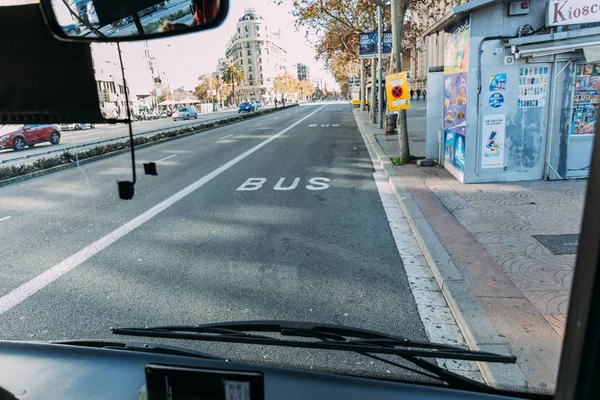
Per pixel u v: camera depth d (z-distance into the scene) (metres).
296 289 4.33
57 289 4.46
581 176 8.20
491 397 1.49
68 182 10.59
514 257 4.75
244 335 2.00
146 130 24.52
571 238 5.21
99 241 6.01
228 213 7.25
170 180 10.23
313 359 2.96
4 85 1.69
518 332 3.24
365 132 19.70
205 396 1.30
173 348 1.83
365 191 8.61
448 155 9.66
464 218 6.26
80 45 1.56
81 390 1.53
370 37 18.44
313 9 18.48
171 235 6.18
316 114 41.50
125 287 4.47
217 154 14.57
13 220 7.32
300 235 6.02
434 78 10.21
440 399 1.47
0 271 5.02
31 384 1.57
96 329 3.63
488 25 7.74
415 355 1.83
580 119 8.00
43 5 1.44
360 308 3.91
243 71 114.56
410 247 5.45
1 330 3.64
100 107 1.63
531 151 8.27
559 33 7.41
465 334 3.37
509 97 8.05
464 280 4.21
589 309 0.79
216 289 4.37
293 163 12.24
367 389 1.50
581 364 0.83
